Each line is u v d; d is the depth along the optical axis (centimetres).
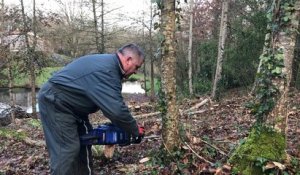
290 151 294
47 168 357
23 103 1382
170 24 280
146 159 288
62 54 1407
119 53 204
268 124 260
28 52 1012
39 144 489
